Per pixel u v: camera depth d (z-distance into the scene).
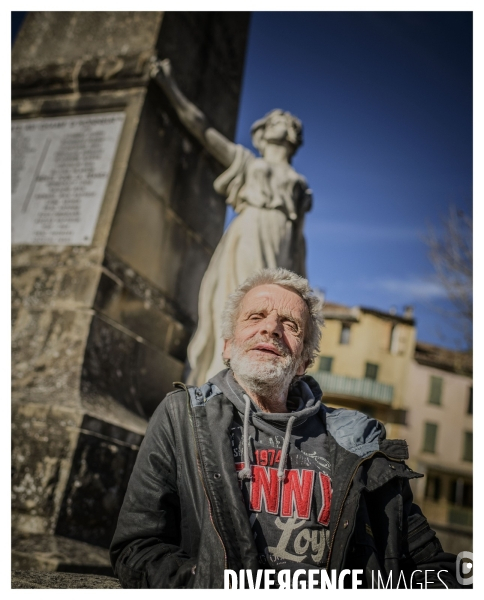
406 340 28.69
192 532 1.36
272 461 1.44
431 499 28.20
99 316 3.91
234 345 1.69
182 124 5.15
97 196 4.36
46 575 1.98
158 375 4.42
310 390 1.74
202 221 5.44
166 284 4.85
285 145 5.17
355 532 1.37
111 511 3.28
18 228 4.46
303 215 5.04
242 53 6.65
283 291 1.75
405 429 28.05
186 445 1.46
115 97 4.74
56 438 3.20
